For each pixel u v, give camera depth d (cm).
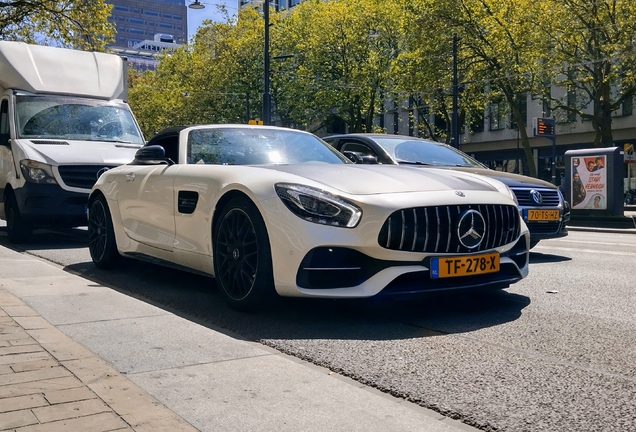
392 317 425
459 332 385
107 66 1073
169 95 4603
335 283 396
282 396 270
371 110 3553
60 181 873
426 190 414
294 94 3638
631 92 2433
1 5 1958
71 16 2061
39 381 280
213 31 3934
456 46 2692
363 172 437
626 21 2219
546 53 2453
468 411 255
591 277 604
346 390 279
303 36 3638
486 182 477
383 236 387
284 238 393
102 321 399
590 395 274
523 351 343
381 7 3338
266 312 438
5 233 1129
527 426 240
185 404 260
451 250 407
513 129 3925
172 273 611
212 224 451
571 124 3547
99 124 988
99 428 230
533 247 878
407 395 274
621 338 370
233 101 3900
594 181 1616
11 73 977
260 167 453
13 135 920
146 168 559
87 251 808
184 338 362
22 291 493
